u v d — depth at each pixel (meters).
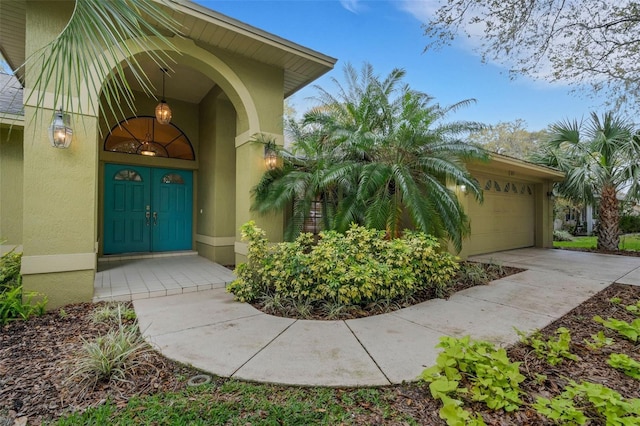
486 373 2.21
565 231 15.89
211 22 4.68
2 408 2.06
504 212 9.89
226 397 2.21
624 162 9.58
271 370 2.54
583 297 4.69
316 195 6.64
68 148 4.10
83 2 1.94
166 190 8.09
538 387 2.34
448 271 4.97
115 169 7.46
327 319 3.75
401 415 2.04
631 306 3.91
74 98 4.11
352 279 4.08
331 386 2.34
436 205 5.71
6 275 4.32
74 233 4.16
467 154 5.99
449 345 2.48
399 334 3.29
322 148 6.55
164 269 6.31
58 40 1.97
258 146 5.80
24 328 3.39
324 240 4.57
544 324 3.60
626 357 2.54
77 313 3.86
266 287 4.48
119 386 2.33
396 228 5.82
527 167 8.66
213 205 7.34
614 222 10.29
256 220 5.80
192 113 8.34
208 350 2.87
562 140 10.35
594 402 1.88
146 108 7.68
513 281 5.71
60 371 2.51
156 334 3.21
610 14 5.38
